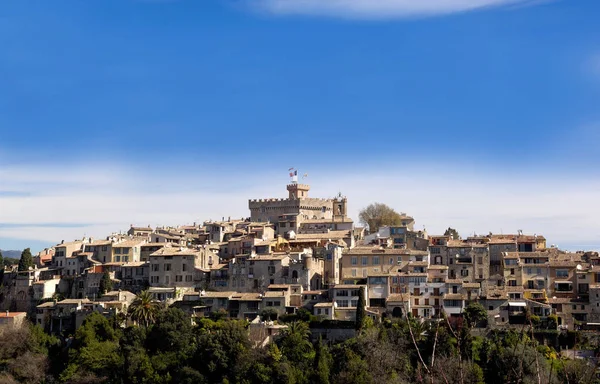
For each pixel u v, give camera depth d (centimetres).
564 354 19550
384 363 18650
